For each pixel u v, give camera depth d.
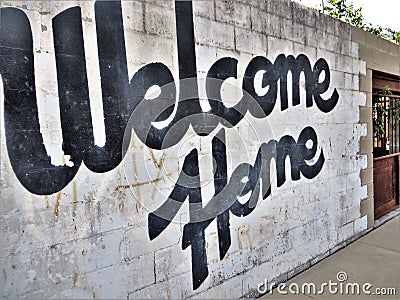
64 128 1.73
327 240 3.49
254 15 2.66
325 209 3.45
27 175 1.62
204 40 2.32
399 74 4.79
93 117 1.82
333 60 3.49
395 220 4.68
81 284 1.80
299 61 3.07
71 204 1.76
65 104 1.73
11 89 1.57
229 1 2.48
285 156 2.96
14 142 1.58
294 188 3.06
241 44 2.57
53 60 1.68
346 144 3.73
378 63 4.29
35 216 1.65
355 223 3.94
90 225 1.83
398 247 3.72
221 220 2.47
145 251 2.06
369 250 3.64
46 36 1.66
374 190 4.62
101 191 1.86
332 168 3.53
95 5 1.82
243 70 2.59
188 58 2.23
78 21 1.76
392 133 5.11
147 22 2.03
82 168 1.79
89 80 1.80
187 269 2.28
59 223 1.72
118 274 1.94
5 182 1.56
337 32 3.54
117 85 1.91
